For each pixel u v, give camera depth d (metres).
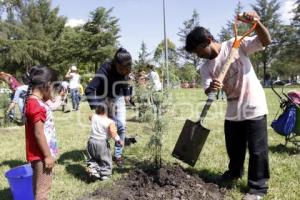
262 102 4.76
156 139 5.43
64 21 65.31
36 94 3.99
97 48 50.97
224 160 6.54
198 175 5.59
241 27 36.31
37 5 63.22
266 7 71.75
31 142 4.00
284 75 77.81
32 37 58.78
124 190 5.02
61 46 51.22
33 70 4.00
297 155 6.89
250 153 4.82
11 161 7.04
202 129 5.00
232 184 5.28
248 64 4.77
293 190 5.08
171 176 5.14
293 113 7.06
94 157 5.68
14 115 12.36
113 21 52.06
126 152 7.00
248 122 4.77
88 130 10.47
